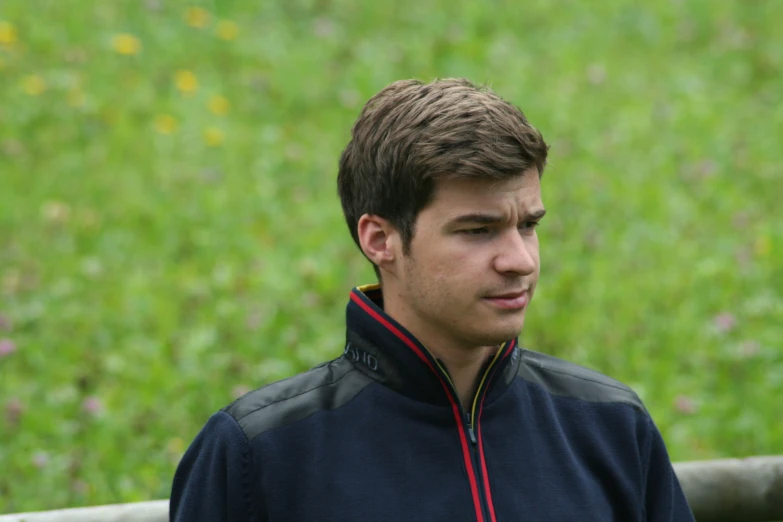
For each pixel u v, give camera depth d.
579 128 28.31
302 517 6.71
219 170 25.19
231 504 6.79
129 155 25.58
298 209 24.06
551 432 7.30
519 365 7.49
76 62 29.27
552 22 35.38
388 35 33.50
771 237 22.67
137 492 14.12
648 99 30.48
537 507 6.94
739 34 34.75
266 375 17.44
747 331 19.52
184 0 33.81
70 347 18.06
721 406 17.14
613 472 7.34
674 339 19.19
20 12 31.27
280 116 28.69
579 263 21.56
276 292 20.34
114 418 16.03
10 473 14.65
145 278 20.75
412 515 6.67
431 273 6.60
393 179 6.62
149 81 29.19
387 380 7.01
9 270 20.73
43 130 26.08
